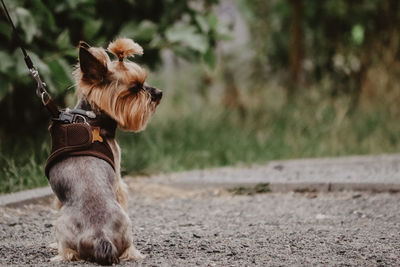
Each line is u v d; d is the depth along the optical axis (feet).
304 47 49.98
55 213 22.00
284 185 25.79
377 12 48.26
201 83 50.70
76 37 31.14
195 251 16.44
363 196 24.30
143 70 15.69
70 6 27.43
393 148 38.47
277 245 17.01
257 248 16.67
